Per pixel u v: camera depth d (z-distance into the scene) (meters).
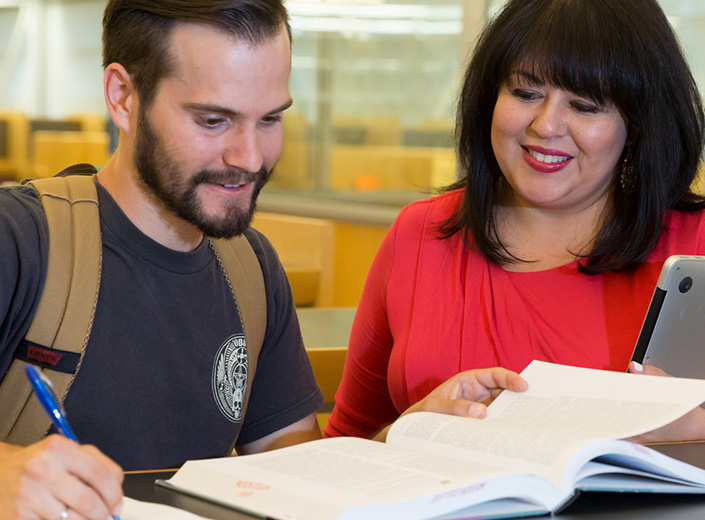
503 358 1.42
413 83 4.39
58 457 0.77
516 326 1.43
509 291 1.45
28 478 0.76
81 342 1.11
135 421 1.15
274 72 1.08
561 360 1.39
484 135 1.48
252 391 1.35
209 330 1.22
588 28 1.32
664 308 1.17
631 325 1.39
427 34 4.29
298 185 5.08
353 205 4.73
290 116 5.07
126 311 1.15
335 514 0.77
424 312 1.50
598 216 1.45
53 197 1.17
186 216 1.12
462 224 1.51
